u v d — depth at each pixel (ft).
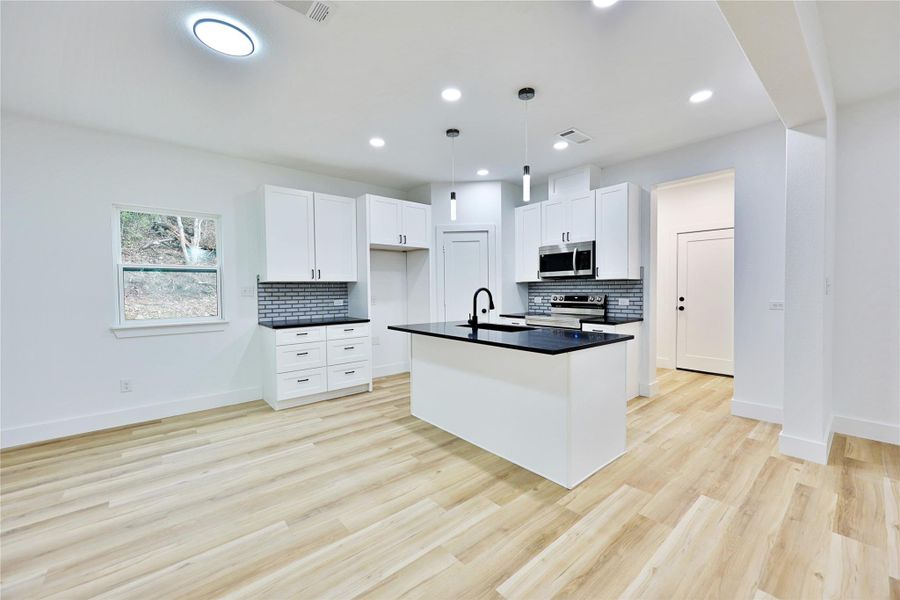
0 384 9.70
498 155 13.16
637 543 5.85
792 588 4.93
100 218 10.94
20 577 5.35
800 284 8.47
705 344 17.22
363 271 14.85
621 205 12.95
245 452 9.29
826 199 8.18
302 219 13.78
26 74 7.95
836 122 9.63
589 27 6.66
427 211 16.57
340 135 11.35
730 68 7.98
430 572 5.35
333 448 9.47
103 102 9.19
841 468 8.00
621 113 10.05
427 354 11.16
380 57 7.51
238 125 10.59
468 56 7.51
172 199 12.03
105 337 11.05
